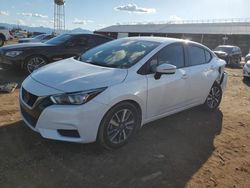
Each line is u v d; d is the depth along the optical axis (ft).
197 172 11.71
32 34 164.25
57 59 28.04
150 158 12.46
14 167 10.84
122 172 11.19
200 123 17.40
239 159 13.19
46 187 9.88
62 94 11.30
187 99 16.70
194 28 187.32
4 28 71.97
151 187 10.43
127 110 12.76
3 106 17.44
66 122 11.21
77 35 29.86
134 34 209.36
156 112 14.53
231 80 37.63
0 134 13.35
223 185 11.00
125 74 12.89
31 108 11.82
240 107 22.16
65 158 11.78
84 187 10.07
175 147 13.78
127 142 13.37
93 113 11.40
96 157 12.07
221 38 161.79
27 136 13.33
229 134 16.08
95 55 15.70
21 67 26.55
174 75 15.16
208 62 18.61
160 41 15.89
